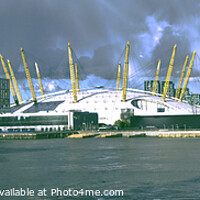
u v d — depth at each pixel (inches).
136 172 2566.4
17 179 2343.8
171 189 1973.4
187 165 2901.1
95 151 4276.6
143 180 2245.3
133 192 1914.4
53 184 2161.7
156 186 2059.5
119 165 2960.1
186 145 5054.1
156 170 2650.1
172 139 6845.5
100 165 2977.4
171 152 4018.2
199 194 1847.9
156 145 5128.0
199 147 4670.3
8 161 3356.3
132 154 3843.5
